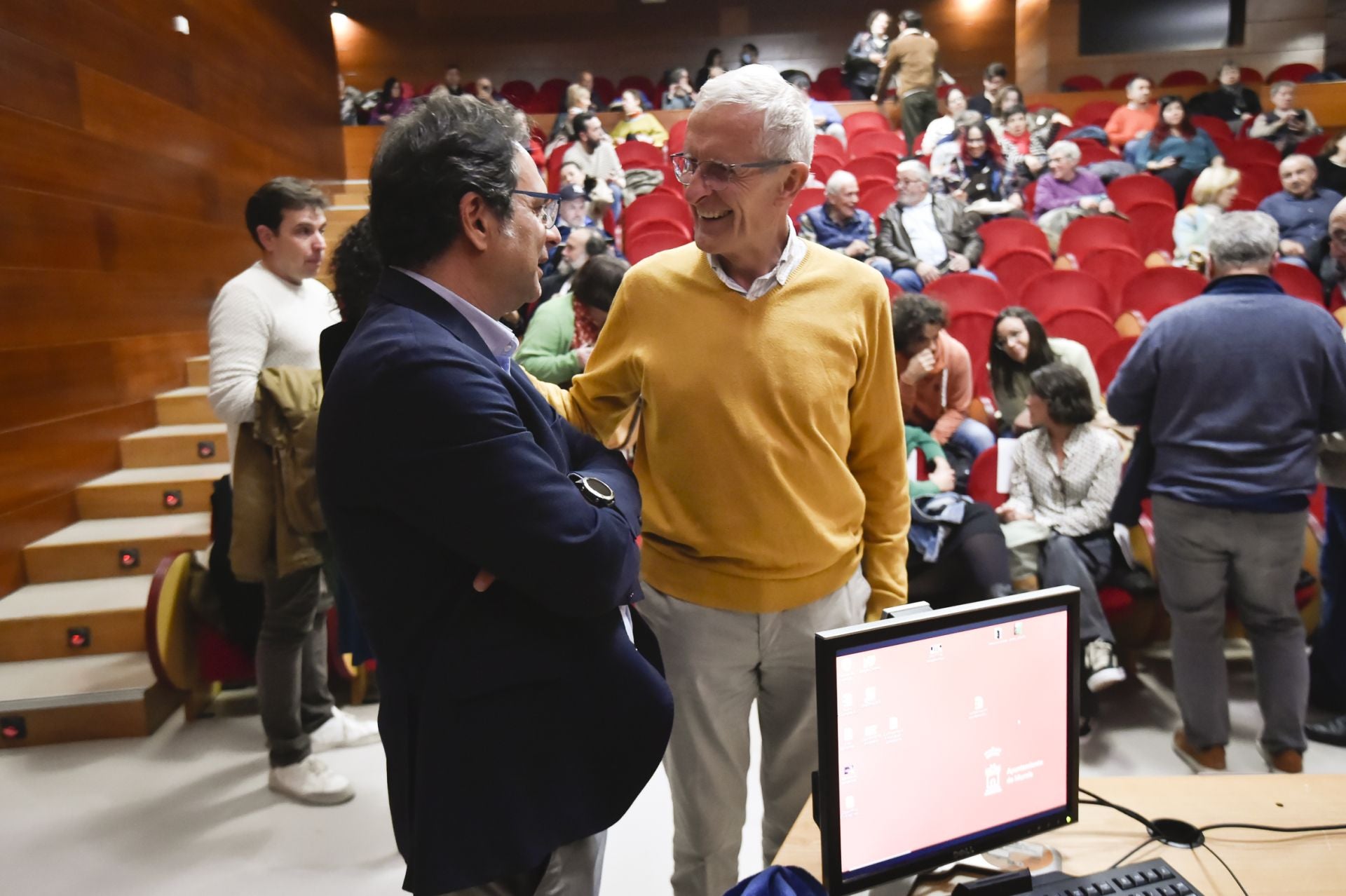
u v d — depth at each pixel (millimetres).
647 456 1409
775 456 1294
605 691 947
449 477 856
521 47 10594
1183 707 2254
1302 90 8305
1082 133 7328
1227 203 5320
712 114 1203
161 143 4258
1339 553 2521
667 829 2117
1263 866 1008
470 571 909
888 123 7895
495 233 952
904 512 1467
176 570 2660
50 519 3289
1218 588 2174
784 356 1282
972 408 3258
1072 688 1028
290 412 2100
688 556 1360
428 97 971
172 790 2346
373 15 10492
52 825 2195
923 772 958
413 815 915
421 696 906
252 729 2676
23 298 3207
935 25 10797
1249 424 2061
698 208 1246
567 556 875
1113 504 2352
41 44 3396
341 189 7105
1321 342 2018
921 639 944
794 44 10539
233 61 5180
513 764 900
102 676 2736
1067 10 10406
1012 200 5699
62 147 3492
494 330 986
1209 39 10344
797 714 1423
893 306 2797
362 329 931
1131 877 966
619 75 10617
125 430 3771
